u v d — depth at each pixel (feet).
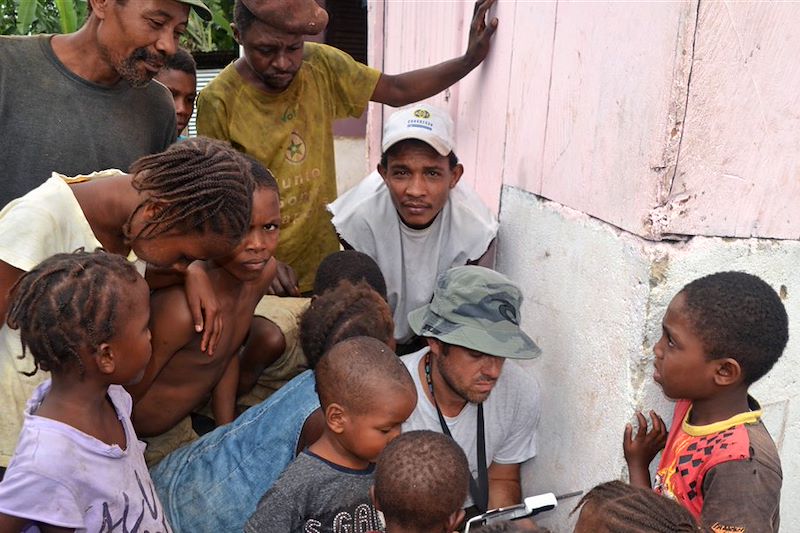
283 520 5.08
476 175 9.04
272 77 8.57
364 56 19.85
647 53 5.41
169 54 6.46
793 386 6.29
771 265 5.80
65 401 4.59
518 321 6.38
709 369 4.93
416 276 8.46
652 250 5.49
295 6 8.02
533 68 7.25
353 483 5.24
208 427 7.66
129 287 4.53
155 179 4.93
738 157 5.45
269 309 7.66
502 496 7.11
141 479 5.08
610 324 6.04
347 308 6.07
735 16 5.08
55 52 6.68
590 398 6.40
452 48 9.75
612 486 4.27
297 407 5.83
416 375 6.81
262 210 5.76
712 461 4.89
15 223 5.06
